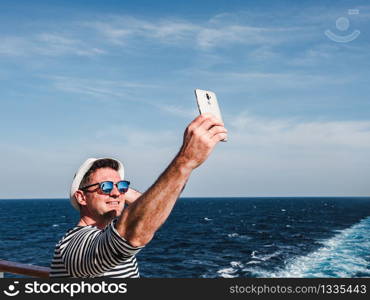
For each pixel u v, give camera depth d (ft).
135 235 4.46
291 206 463.42
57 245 6.47
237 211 358.64
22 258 107.34
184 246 122.93
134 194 8.93
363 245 106.11
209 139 4.12
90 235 5.69
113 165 7.61
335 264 79.20
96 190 7.23
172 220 249.14
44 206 580.71
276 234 145.48
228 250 108.99
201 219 256.32
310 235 137.49
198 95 4.91
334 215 261.24
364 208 371.56
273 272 74.90
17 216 324.19
